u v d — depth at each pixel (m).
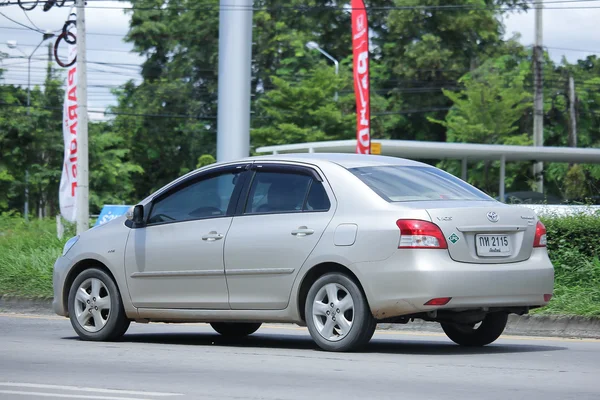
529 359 22.70
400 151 86.62
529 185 124.94
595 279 33.03
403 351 24.41
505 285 22.80
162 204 26.73
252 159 25.72
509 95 138.62
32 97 145.38
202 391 17.81
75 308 27.62
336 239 23.17
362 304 22.84
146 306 26.45
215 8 162.88
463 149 84.44
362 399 16.83
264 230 24.44
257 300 24.45
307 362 22.02
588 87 156.50
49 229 61.84
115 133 163.88
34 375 20.09
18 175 140.12
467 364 21.64
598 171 110.56
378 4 162.88
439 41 155.62
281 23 156.88
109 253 27.09
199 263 25.41
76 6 58.84
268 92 141.88
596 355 23.66
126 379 19.45
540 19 114.38
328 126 139.88
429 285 21.97
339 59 162.88
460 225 22.56
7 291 41.03
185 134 165.88
